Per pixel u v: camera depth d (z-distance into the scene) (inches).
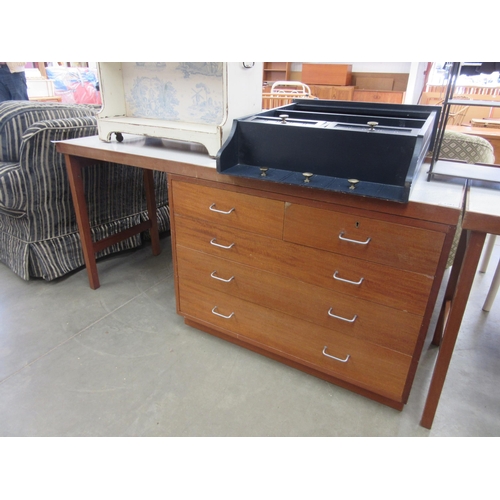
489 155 63.4
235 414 50.4
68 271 80.4
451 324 41.6
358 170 42.3
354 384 52.5
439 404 52.1
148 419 49.5
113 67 64.6
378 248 41.9
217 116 59.2
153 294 76.2
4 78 129.6
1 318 68.1
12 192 67.6
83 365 58.2
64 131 70.1
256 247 51.0
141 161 55.6
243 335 58.9
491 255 94.0
